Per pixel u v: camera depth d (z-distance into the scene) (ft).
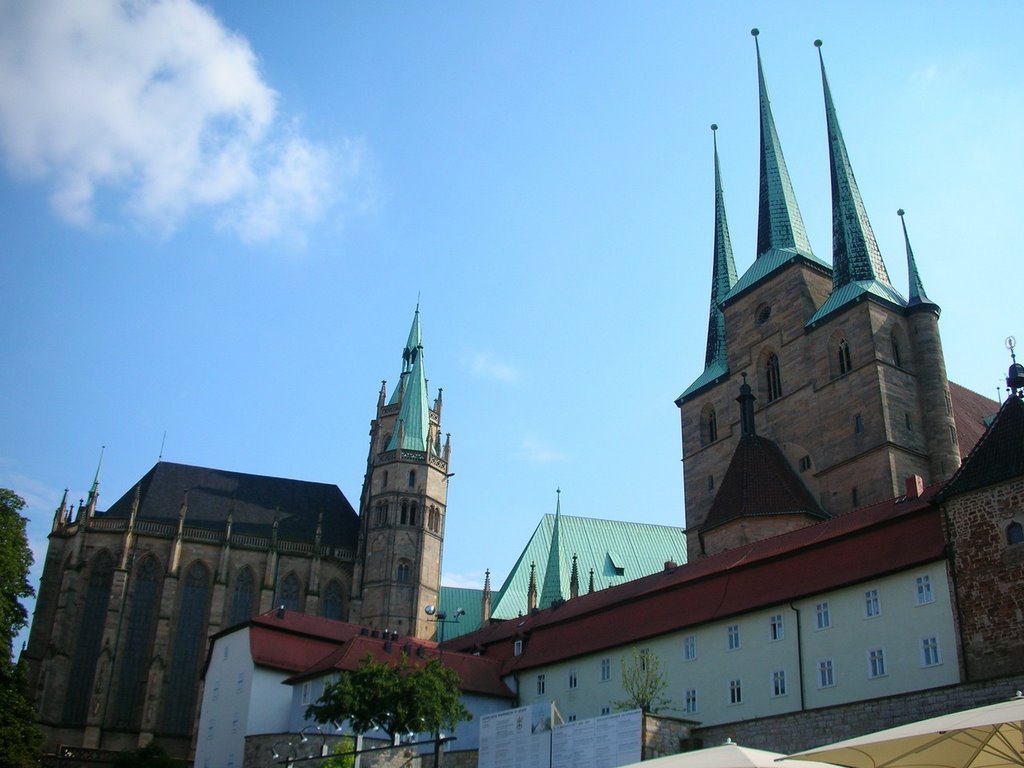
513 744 212.64
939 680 194.18
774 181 410.72
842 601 219.20
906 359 339.36
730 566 255.91
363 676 249.14
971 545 193.98
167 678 446.60
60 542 463.42
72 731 429.79
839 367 345.10
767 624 234.38
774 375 375.66
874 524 223.51
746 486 333.83
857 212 368.07
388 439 531.09
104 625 445.37
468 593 522.06
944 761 98.99
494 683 309.42
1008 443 196.85
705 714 240.73
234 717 312.29
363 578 486.79
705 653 246.47
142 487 502.79
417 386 533.14
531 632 317.63
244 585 479.41
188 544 474.49
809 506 333.62
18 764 288.30
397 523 493.36
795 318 367.04
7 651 303.89
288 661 317.42
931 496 218.38
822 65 403.34
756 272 394.73
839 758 94.89
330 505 532.32
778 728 188.55
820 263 378.53
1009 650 182.19
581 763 196.54
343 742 245.24
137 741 431.43
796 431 353.72
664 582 279.49
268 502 519.60
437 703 246.88
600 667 276.62
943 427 326.65
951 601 195.11
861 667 210.18
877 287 347.56
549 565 491.31
